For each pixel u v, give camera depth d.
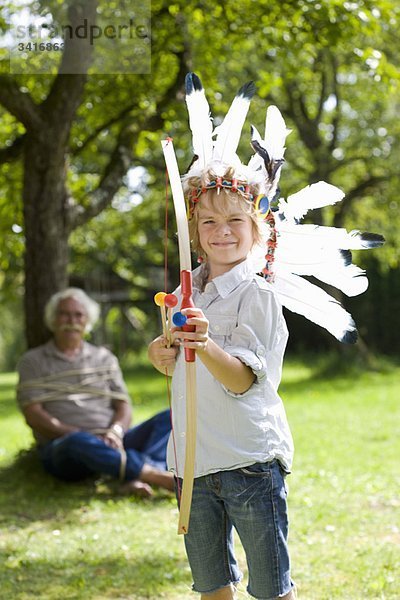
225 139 2.79
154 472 5.88
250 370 2.52
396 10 7.52
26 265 7.08
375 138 17.14
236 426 2.56
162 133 9.38
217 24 8.01
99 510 5.48
